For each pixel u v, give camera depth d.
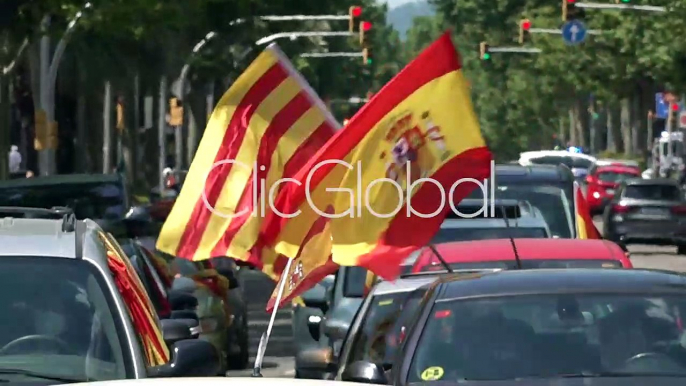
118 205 34.00
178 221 20.20
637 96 155.75
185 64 106.38
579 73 144.12
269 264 19.97
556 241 26.16
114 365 15.12
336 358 22.64
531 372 15.58
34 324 15.43
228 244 19.97
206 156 20.41
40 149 73.31
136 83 111.19
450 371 15.77
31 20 51.72
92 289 15.72
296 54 132.00
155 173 131.38
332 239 19.20
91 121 108.25
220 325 33.50
